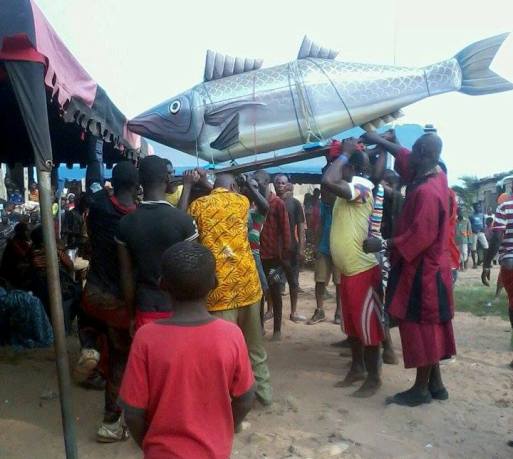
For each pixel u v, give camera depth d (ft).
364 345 16.34
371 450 12.94
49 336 21.11
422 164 15.16
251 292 14.40
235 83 17.07
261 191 20.06
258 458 12.64
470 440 13.55
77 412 15.25
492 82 17.22
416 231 14.58
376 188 16.76
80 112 14.23
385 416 14.85
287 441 13.43
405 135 26.25
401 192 19.04
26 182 64.34
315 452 12.82
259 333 14.96
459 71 17.19
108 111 17.71
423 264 14.92
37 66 11.09
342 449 12.91
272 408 15.40
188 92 17.33
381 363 18.62
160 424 7.11
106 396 13.50
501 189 66.54
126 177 13.35
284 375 18.42
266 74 17.07
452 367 19.33
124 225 12.39
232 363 7.37
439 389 15.97
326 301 32.32
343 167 15.93
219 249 13.94
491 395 16.58
